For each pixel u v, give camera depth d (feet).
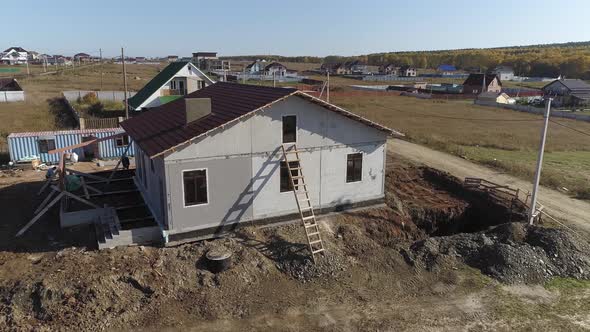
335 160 61.36
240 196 55.47
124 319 39.42
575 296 46.57
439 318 42.04
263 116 54.49
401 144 122.42
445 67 559.38
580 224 65.21
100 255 48.47
